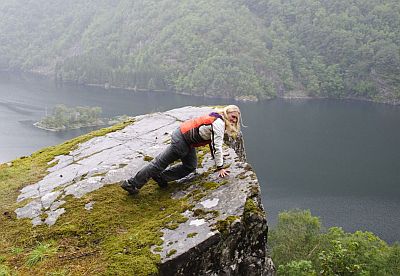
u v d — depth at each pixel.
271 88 191.75
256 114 144.75
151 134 8.11
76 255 4.73
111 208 5.54
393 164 86.12
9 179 6.97
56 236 5.11
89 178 6.37
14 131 114.75
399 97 175.25
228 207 5.10
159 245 4.66
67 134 114.06
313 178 77.62
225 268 4.91
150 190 5.94
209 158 6.50
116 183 6.16
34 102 162.50
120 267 4.37
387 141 105.50
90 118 129.38
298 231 27.89
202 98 183.12
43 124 123.88
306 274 19.39
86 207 5.61
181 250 4.53
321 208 61.91
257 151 96.69
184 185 5.87
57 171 7.03
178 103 167.00
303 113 148.38
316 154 94.19
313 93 194.38
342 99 188.25
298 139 107.88
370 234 24.33
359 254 22.39
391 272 22.31
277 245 27.45
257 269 5.25
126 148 7.48
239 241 4.98
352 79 193.88
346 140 106.62
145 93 195.62
